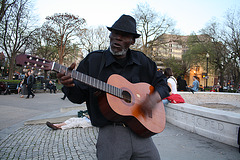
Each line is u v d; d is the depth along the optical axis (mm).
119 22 1533
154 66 1909
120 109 1477
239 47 26000
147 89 1804
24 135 4242
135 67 1743
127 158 1472
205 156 3123
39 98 13000
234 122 3492
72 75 1355
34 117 6230
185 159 3006
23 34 19688
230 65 28906
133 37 1627
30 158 3016
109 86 1503
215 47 29797
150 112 1690
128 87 1648
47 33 23750
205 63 36156
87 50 34188
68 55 33281
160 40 31250
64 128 4746
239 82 29875
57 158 3021
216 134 3889
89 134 4320
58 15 24281
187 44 35375
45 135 4242
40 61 1457
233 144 3543
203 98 9102
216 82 57281
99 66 1626
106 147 1465
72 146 3555
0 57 25688
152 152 1564
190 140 3941
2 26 18375
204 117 4191
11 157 3041
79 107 7504
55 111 7684
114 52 1570
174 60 46969
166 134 4371
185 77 59125
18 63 1500
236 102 8445
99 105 1508
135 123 1538
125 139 1479
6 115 6734
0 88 14625
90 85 1410
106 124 1520
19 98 12531
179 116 5055
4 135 4238
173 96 5523
